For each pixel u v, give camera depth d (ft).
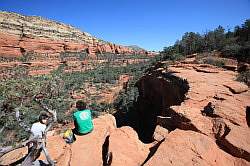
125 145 24.23
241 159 22.06
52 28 435.12
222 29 139.74
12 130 40.01
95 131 26.81
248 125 28.94
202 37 151.43
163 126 33.47
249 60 86.58
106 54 428.97
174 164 20.27
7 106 40.98
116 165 21.12
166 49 190.80
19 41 344.49
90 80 250.78
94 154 23.43
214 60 95.50
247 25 113.60
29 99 47.26
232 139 23.73
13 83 66.33
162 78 96.22
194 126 28.22
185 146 22.81
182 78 71.92
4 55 321.73
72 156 22.75
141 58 401.08
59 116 124.57
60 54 373.40
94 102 173.78
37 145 17.63
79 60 357.20
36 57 337.11
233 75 74.79
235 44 107.04
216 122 28.04
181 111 31.68
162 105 101.45
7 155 22.62
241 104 35.17
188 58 124.16
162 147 22.76
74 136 24.97
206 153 22.04
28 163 17.54
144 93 138.31
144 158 23.29
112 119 31.35
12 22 362.74
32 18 422.00
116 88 215.51
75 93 195.11
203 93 47.09
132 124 128.06
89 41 498.28
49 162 17.80
